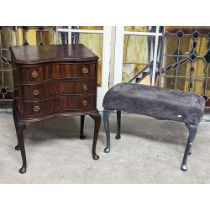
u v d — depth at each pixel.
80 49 2.29
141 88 2.36
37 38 2.90
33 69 1.92
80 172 2.14
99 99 3.11
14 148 2.42
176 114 2.08
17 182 2.01
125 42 2.93
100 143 2.54
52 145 2.48
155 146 2.53
